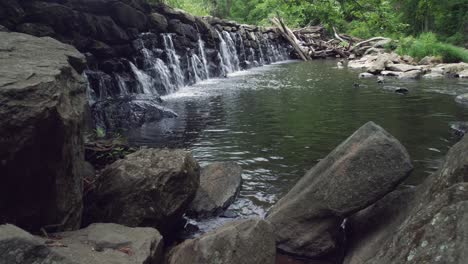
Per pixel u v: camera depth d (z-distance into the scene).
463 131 8.53
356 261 3.92
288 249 4.41
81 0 11.22
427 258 2.59
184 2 25.41
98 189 4.75
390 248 3.07
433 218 2.75
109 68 11.98
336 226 4.36
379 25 12.45
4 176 3.22
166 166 4.71
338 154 4.59
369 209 4.49
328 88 14.98
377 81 16.39
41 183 3.51
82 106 4.31
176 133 9.07
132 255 3.28
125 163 4.82
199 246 3.55
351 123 9.63
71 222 3.93
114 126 9.62
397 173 4.12
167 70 14.71
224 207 5.44
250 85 16.06
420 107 11.25
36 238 2.69
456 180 3.46
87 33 11.25
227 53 20.88
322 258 4.32
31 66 3.86
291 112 10.98
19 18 9.41
